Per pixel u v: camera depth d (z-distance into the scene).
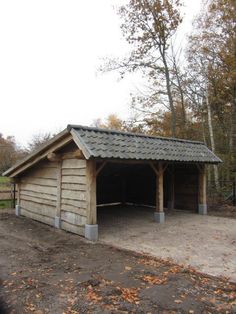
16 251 6.88
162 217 10.54
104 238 8.29
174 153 10.52
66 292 4.56
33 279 5.08
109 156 7.79
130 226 9.92
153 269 5.68
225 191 16.12
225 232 9.01
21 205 11.84
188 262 6.21
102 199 15.02
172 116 20.02
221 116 19.97
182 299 4.37
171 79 20.53
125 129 21.39
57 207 9.45
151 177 14.41
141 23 19.64
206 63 19.58
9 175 11.93
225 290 4.76
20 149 31.98
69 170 8.95
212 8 18.86
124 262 6.11
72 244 7.58
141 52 20.11
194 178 12.77
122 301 4.28
